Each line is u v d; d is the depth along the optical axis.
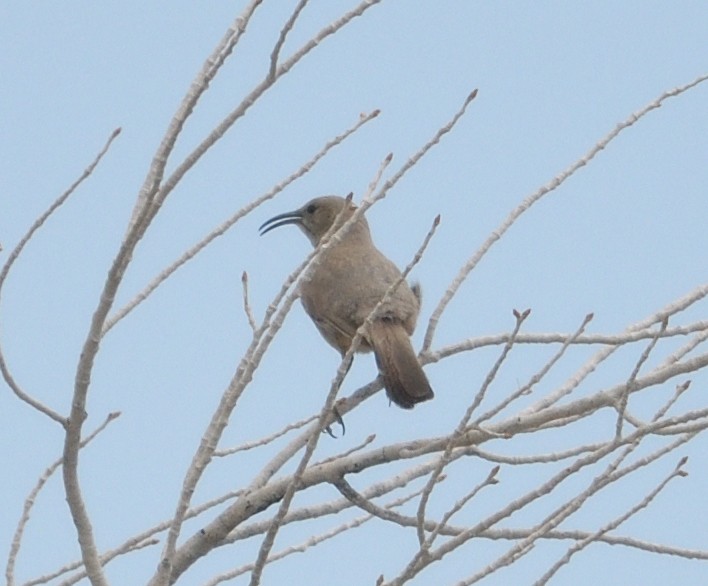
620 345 10.98
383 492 10.41
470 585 8.83
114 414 9.98
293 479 8.52
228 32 8.16
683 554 10.18
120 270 8.27
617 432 9.00
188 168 8.17
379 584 8.56
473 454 10.22
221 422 8.82
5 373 8.70
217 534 10.23
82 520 8.99
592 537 8.82
